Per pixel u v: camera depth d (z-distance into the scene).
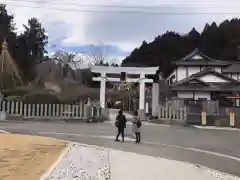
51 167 9.28
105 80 36.97
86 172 8.98
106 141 16.67
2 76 36.94
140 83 37.53
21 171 8.64
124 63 75.50
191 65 50.19
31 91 33.34
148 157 11.98
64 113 28.69
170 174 9.35
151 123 30.53
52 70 42.81
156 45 79.81
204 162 12.18
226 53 72.81
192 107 31.86
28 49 62.09
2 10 57.84
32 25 65.56
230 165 11.77
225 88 43.31
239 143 17.98
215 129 26.30
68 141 15.23
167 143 17.12
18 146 12.62
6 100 29.05
